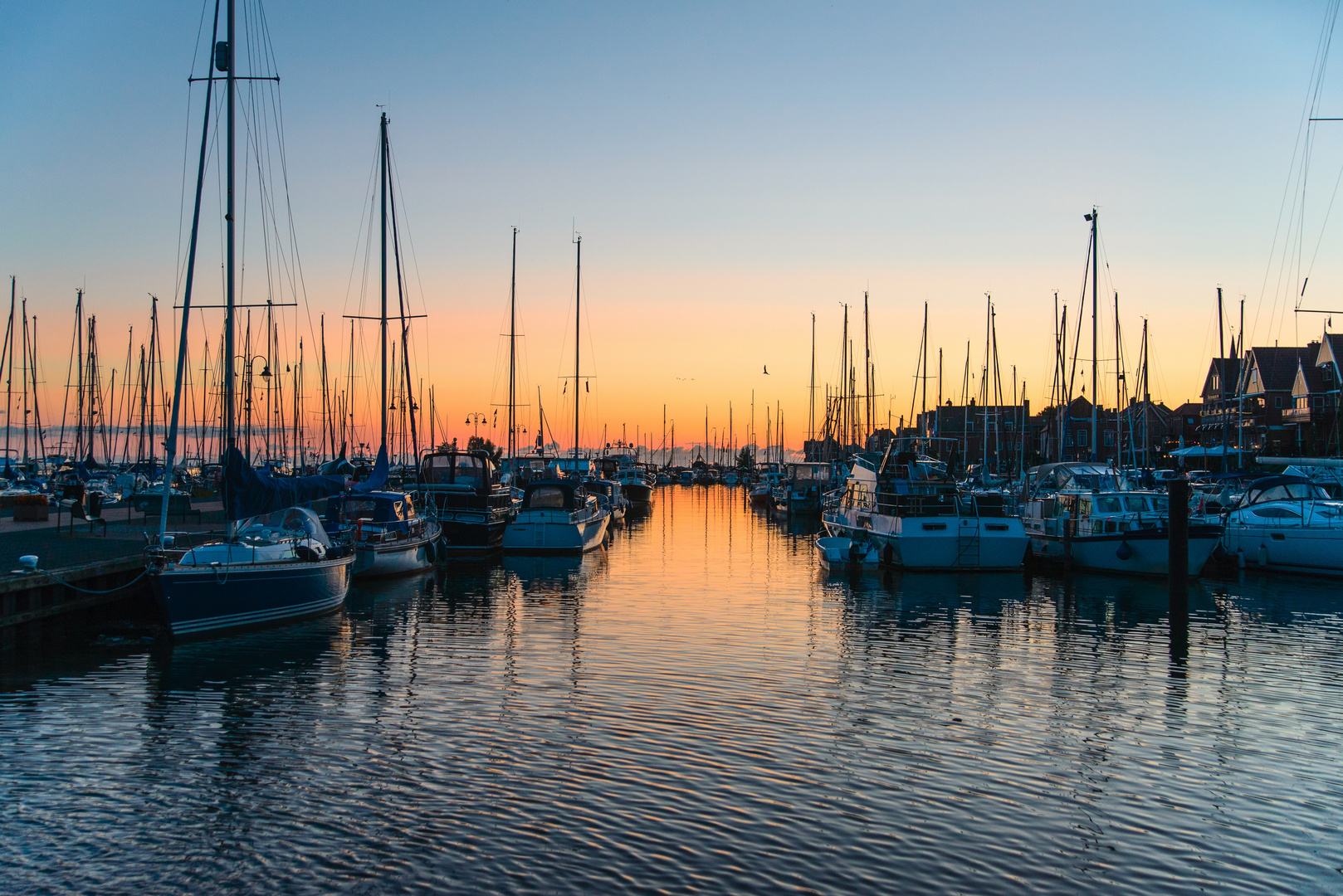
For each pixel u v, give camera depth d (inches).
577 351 2271.2
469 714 674.8
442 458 1689.2
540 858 451.8
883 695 735.7
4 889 423.2
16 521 1578.5
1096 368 1815.9
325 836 474.3
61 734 626.8
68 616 951.6
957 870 446.6
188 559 917.2
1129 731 652.1
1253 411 3132.4
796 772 564.7
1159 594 1254.3
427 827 485.4
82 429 3053.6
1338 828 498.3
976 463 3902.6
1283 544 1409.9
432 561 1454.2
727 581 1380.4
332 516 1378.0
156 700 706.2
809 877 437.1
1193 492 1948.8
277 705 694.5
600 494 2598.4
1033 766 582.2
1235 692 754.2
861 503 1679.4
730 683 769.6
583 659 850.8
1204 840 482.9
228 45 967.6
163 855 454.6
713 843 469.7
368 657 848.3
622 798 523.2
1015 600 1206.9
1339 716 689.0
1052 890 430.3
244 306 1181.1
